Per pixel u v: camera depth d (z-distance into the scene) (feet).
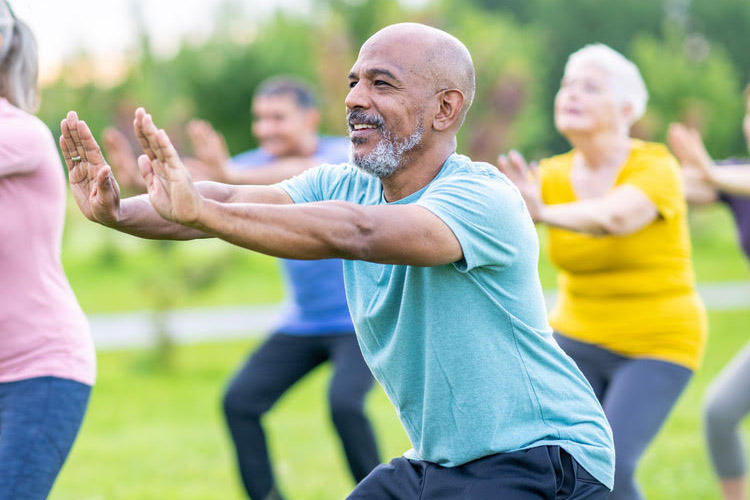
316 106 25.26
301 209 10.25
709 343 58.75
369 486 12.99
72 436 14.61
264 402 22.13
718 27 214.48
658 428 18.66
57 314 14.82
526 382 12.01
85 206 11.46
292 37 115.14
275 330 22.65
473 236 11.11
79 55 104.58
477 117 73.61
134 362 51.93
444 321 11.79
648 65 136.46
